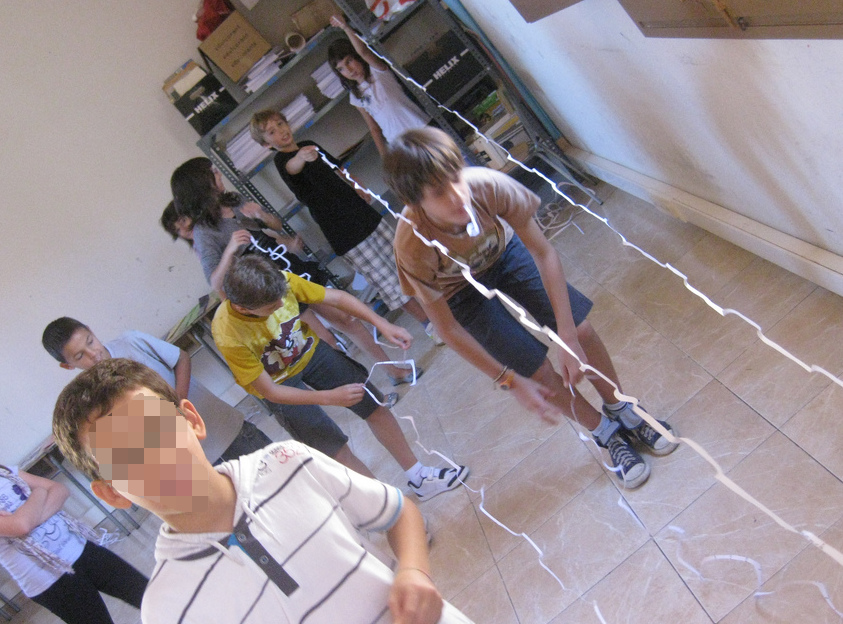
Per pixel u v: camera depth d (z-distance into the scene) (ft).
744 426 6.45
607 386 6.58
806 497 5.54
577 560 6.51
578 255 11.28
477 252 5.65
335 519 3.26
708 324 7.87
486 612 6.73
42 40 13.21
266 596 3.09
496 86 13.04
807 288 7.25
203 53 12.79
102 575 8.30
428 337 12.80
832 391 6.15
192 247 11.64
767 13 4.07
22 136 13.55
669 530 6.12
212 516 3.09
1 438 14.61
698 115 6.65
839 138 4.85
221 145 13.89
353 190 12.04
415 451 9.81
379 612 3.26
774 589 5.13
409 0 12.01
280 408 7.64
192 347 14.94
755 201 7.24
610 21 6.79
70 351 7.51
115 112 13.85
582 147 12.91
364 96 12.47
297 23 12.92
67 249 14.29
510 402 9.44
